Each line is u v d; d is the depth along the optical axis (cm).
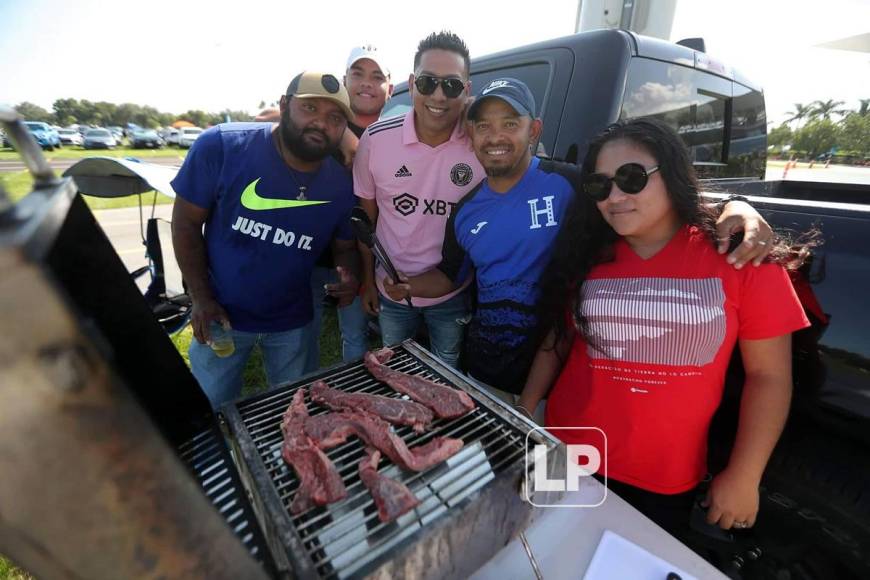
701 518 144
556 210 164
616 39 192
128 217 902
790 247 124
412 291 214
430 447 99
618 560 101
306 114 164
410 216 209
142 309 90
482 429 110
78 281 75
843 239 119
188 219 185
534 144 210
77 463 43
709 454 157
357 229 162
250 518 86
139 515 49
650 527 110
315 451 95
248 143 177
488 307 184
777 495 143
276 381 230
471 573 91
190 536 53
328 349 373
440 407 112
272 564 79
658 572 98
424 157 198
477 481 92
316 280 276
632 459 136
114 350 86
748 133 286
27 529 44
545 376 168
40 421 41
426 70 179
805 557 141
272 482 90
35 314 38
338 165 196
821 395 126
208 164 177
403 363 138
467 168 199
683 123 232
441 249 215
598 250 140
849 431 123
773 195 288
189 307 347
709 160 264
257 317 203
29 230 41
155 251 360
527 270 171
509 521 95
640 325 126
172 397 101
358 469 95
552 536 109
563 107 202
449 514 82
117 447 45
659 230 130
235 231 183
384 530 82
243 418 110
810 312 125
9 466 41
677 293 122
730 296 118
